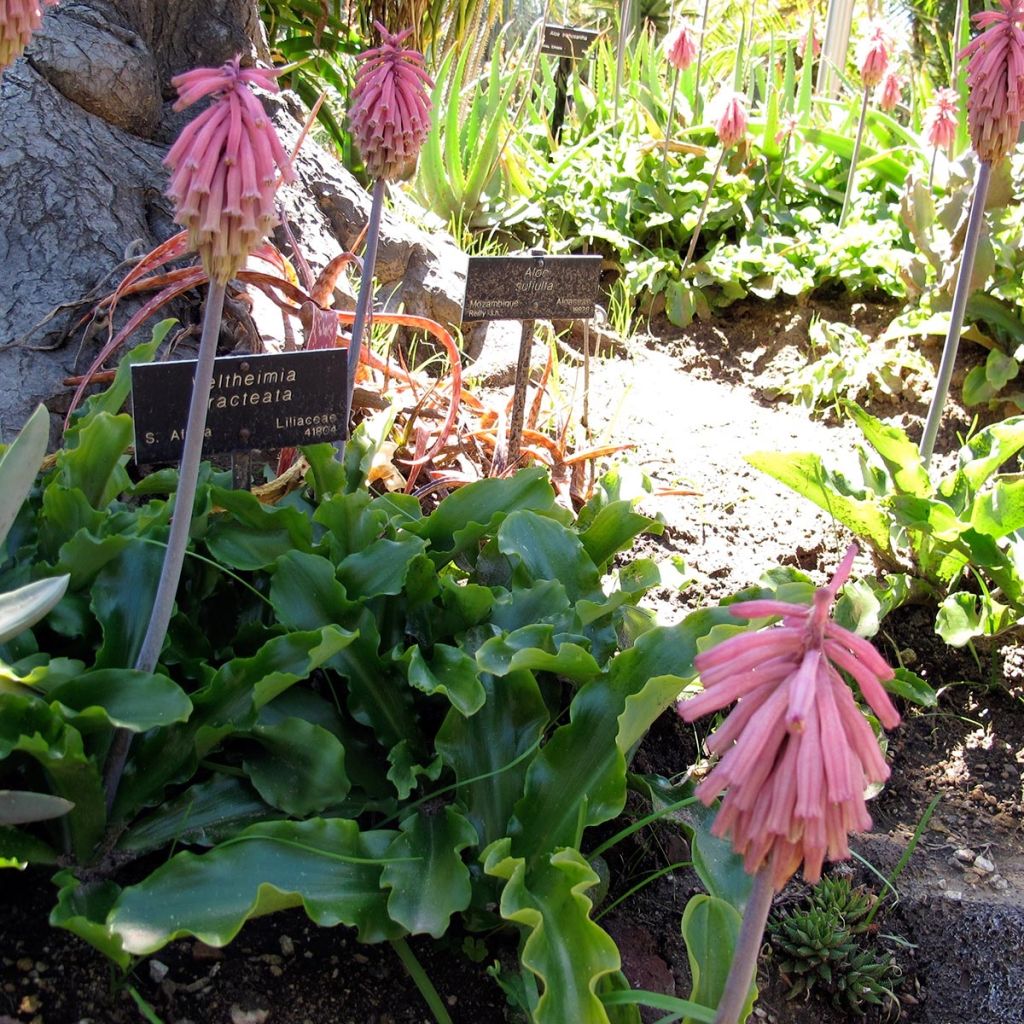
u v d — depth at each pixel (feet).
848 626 7.70
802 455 9.25
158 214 9.95
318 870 5.22
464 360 12.51
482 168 15.72
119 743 5.38
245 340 9.02
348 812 5.90
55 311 8.44
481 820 5.98
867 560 10.16
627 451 11.37
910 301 13.94
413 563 6.66
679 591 9.46
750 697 3.75
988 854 7.71
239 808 5.75
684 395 13.29
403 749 6.06
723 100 15.44
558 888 5.21
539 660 6.02
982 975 6.90
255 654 6.17
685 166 16.39
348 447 7.83
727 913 5.19
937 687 9.15
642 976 6.23
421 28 17.94
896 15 33.96
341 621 6.34
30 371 8.29
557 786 5.89
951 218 13.00
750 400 13.69
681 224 15.89
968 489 9.23
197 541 6.65
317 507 7.40
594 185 16.22
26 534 6.56
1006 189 12.84
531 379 12.31
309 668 5.59
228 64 4.37
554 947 4.93
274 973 5.52
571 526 7.88
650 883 6.88
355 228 11.85
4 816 4.71
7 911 5.40
